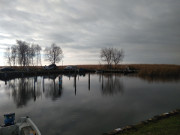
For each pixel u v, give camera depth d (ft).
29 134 21.53
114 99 53.67
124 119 33.17
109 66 231.91
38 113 38.14
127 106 44.32
